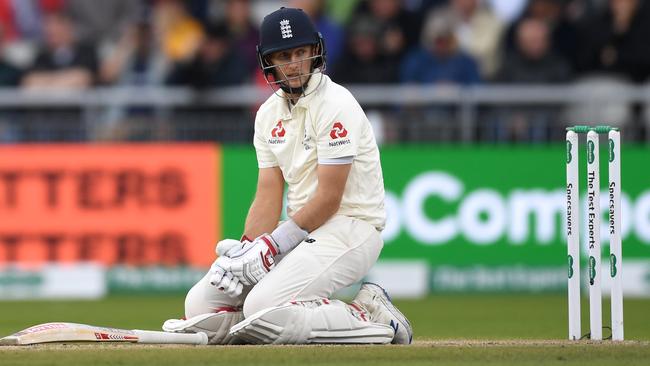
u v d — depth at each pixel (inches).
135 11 2049.7
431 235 1734.7
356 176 901.2
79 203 1723.7
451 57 1852.9
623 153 1733.5
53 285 1723.7
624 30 1866.4
